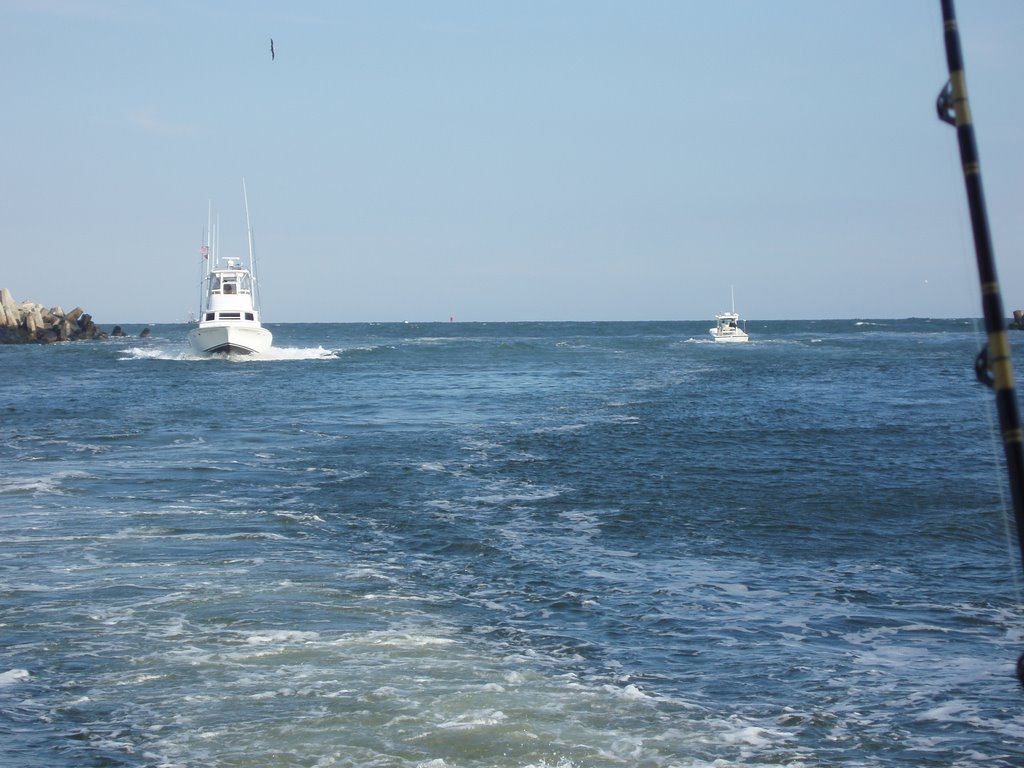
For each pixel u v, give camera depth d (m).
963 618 14.37
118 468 27.97
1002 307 3.63
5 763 9.52
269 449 32.16
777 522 20.73
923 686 11.76
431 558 17.89
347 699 11.08
